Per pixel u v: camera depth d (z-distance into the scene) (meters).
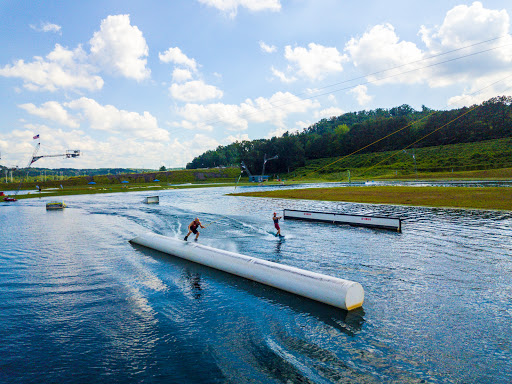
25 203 58.00
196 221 19.89
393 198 41.50
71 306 10.41
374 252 16.05
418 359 7.09
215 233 22.19
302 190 61.94
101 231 25.08
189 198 57.53
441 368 6.75
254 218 29.50
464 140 151.25
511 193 38.69
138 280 12.95
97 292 11.64
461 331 8.24
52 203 44.88
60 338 8.41
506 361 6.94
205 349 7.74
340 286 9.91
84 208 45.00
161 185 117.31
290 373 6.72
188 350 7.71
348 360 7.12
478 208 31.17
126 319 9.44
